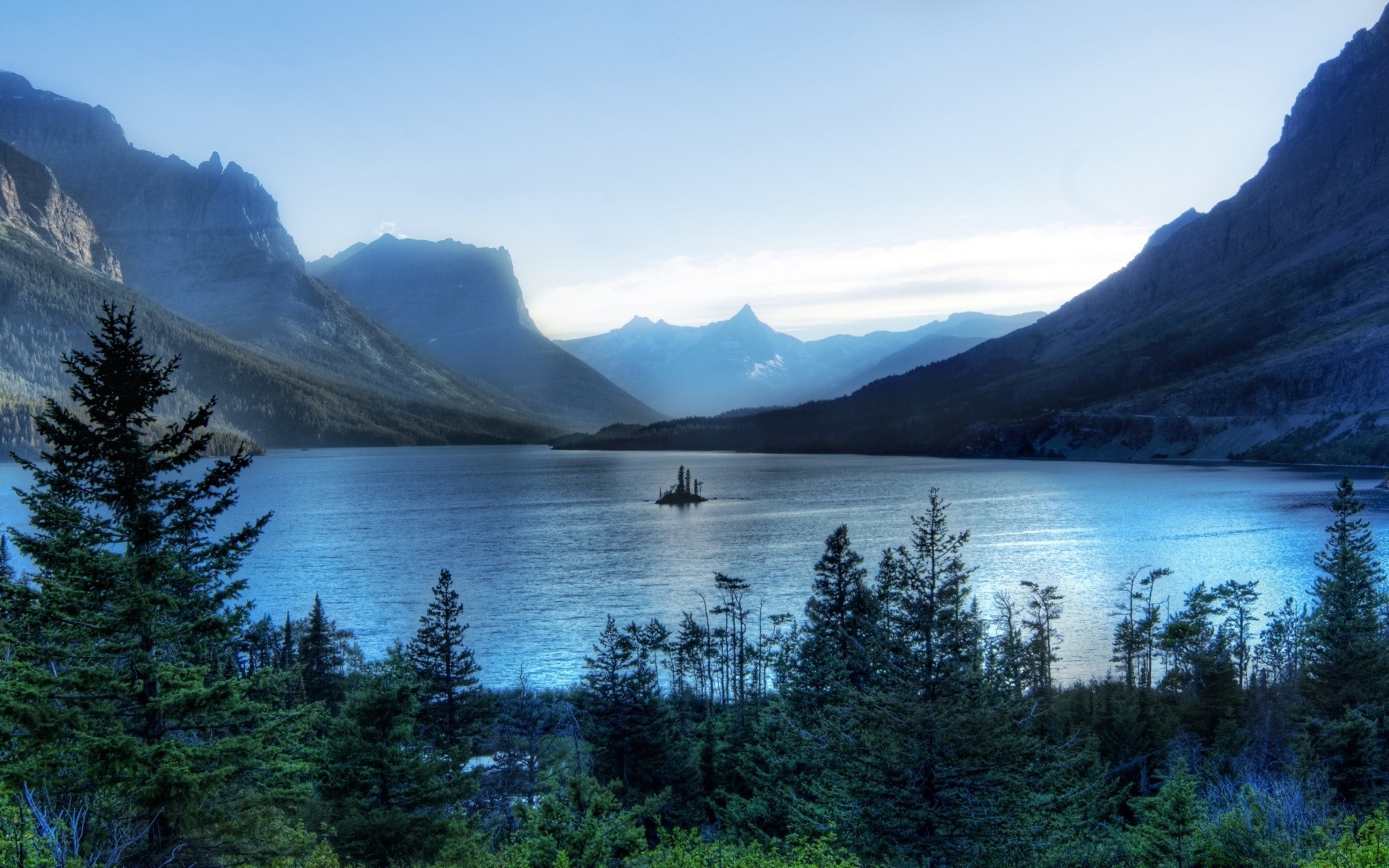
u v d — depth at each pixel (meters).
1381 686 54.47
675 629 106.44
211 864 23.20
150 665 22.84
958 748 30.73
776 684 69.19
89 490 23.39
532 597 127.25
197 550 24.86
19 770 20.30
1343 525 67.25
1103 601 117.94
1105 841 40.38
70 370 22.95
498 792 53.41
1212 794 41.56
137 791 21.33
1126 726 53.09
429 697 57.19
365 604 123.94
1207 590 120.94
